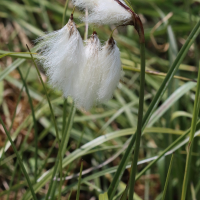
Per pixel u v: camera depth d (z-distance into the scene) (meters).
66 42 0.31
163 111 0.42
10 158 0.55
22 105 0.66
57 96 0.66
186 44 0.33
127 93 0.67
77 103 0.32
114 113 0.64
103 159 0.59
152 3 0.84
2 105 0.66
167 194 0.48
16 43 0.79
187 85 0.43
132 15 0.30
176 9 0.84
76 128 0.64
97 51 0.31
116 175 0.35
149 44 0.88
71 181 0.58
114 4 0.30
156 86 0.66
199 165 0.50
